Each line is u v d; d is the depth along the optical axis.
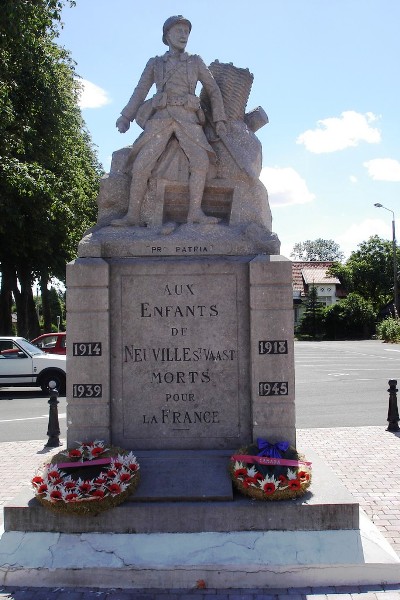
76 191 25.67
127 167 6.66
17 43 20.09
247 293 6.12
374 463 8.25
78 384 5.94
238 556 4.95
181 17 6.63
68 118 26.12
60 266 29.39
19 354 16.97
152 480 5.54
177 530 5.20
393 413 10.62
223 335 6.12
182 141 6.47
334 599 4.63
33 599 4.70
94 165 35.16
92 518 5.22
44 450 9.41
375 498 6.71
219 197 6.70
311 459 6.47
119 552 5.01
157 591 4.82
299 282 75.19
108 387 5.97
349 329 59.72
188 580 4.88
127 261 6.16
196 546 5.05
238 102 6.89
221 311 6.12
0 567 4.94
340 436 10.09
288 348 5.92
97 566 4.91
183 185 6.53
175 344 6.11
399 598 4.64
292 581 4.87
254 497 5.31
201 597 4.71
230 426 6.07
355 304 59.50
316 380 18.83
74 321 5.96
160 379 6.10
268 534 5.12
